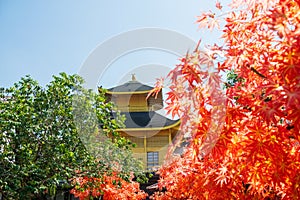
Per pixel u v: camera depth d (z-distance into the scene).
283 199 2.71
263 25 2.32
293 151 2.37
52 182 6.64
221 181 2.92
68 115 6.98
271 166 2.33
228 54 2.47
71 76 7.22
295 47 1.93
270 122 2.18
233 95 2.34
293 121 1.95
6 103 7.49
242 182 3.24
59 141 7.02
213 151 2.29
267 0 2.18
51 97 7.29
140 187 9.98
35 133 7.09
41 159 6.89
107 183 7.41
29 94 7.77
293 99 1.82
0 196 7.23
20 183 6.57
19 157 6.84
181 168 4.45
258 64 2.42
